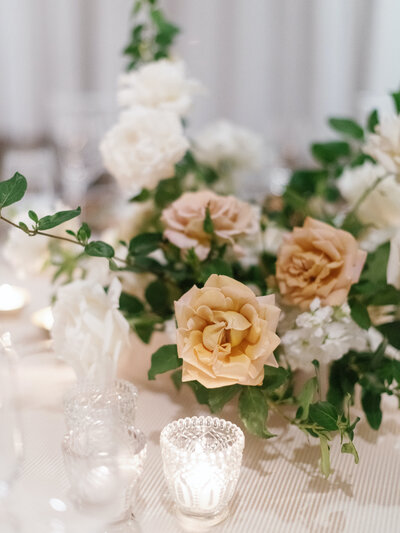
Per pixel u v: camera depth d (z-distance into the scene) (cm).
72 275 83
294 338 67
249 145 106
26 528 55
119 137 83
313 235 69
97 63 185
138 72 91
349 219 82
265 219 87
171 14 184
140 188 88
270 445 69
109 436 57
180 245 72
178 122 82
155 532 58
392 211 80
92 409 59
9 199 64
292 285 69
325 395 75
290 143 145
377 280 71
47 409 72
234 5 185
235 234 74
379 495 63
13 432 58
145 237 76
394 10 182
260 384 63
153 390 77
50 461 64
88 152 140
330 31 185
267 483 64
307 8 184
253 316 60
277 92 193
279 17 186
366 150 77
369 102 137
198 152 105
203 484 58
